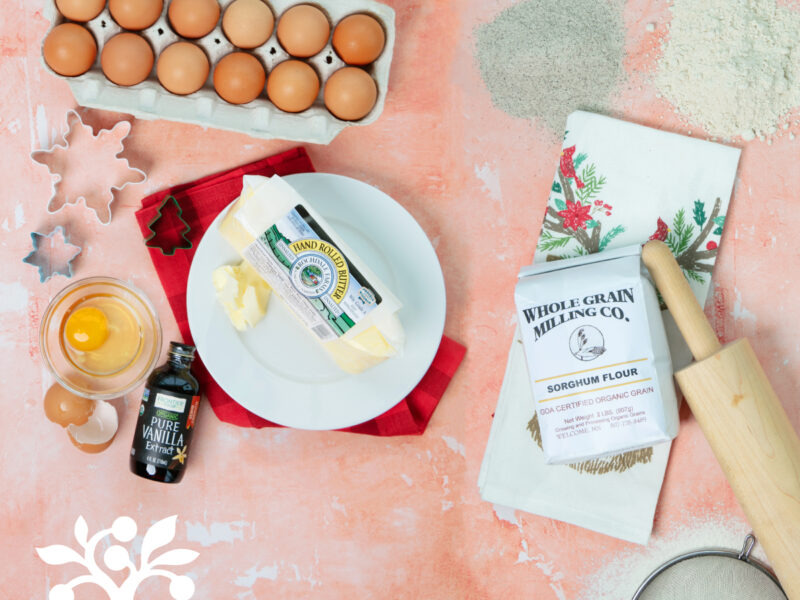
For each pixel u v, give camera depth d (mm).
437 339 943
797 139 982
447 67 990
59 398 966
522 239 989
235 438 989
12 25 986
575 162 978
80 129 968
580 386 904
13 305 989
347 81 895
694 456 983
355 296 890
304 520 994
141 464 938
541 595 990
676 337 968
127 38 884
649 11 980
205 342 940
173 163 987
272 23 903
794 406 983
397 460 992
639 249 912
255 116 917
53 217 988
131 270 988
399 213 946
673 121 986
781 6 960
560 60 978
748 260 985
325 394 947
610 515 974
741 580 967
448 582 994
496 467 981
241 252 913
